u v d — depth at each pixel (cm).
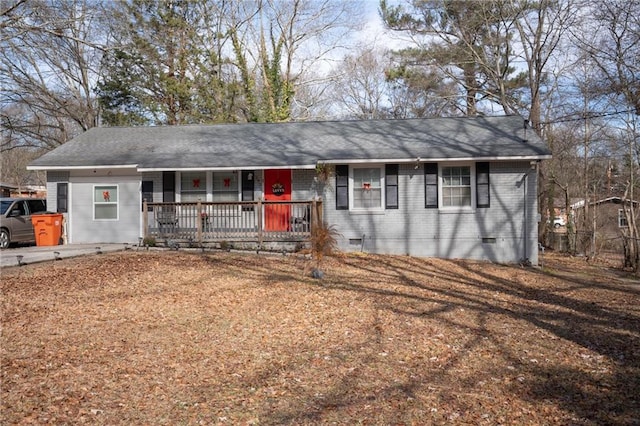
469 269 1508
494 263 1664
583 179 3195
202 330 782
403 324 852
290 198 1731
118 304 914
